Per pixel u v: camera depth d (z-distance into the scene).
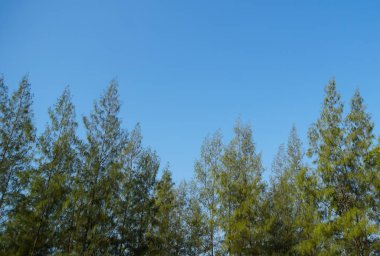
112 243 22.77
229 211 22.06
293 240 22.17
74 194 21.42
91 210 21.52
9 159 20.73
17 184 20.75
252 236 21.17
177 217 27.98
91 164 22.41
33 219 20.66
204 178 24.53
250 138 24.28
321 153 18.22
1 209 20.17
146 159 27.02
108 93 24.56
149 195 26.34
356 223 16.03
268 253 21.44
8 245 20.14
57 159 22.06
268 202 22.95
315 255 18.42
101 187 22.25
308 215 19.58
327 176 17.58
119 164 23.38
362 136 17.88
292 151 27.28
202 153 25.39
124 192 24.81
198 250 24.20
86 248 21.20
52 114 22.86
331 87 19.38
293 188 24.27
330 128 18.45
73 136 22.94
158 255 25.38
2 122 21.23
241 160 23.42
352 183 17.33
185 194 29.45
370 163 17.27
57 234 21.17
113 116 24.16
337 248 16.42
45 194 21.03
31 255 20.11
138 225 24.81
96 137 23.22
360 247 16.05
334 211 17.08
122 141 23.97
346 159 17.42
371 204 16.81
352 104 18.78
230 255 20.88
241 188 22.27
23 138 21.42
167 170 29.19
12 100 21.80
